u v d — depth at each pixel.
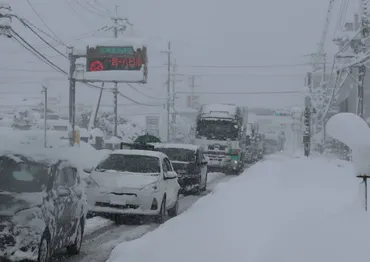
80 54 54.03
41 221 11.49
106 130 97.56
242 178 37.50
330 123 12.63
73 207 13.71
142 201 19.47
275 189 26.55
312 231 11.08
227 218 16.58
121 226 19.12
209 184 40.41
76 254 14.29
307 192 24.00
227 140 50.38
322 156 90.75
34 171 12.75
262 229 14.32
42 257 11.69
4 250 11.09
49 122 100.06
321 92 98.38
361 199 12.07
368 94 85.62
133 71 55.16
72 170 14.58
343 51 55.69
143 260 11.21
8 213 11.29
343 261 8.70
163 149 33.19
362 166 12.06
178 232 14.24
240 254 11.53
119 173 20.30
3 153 13.21
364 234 9.80
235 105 52.28
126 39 55.03
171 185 22.08
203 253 11.69
